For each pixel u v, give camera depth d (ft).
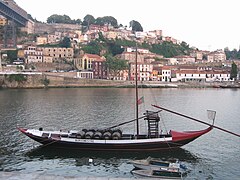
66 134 162.09
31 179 74.69
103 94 469.98
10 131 200.95
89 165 135.23
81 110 296.51
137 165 120.78
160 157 145.69
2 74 586.04
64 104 338.75
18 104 331.98
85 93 484.74
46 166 134.21
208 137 187.93
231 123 241.35
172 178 110.93
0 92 488.44
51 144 154.61
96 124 230.89
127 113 283.79
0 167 132.46
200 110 313.53
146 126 223.51
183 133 153.58
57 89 570.87
